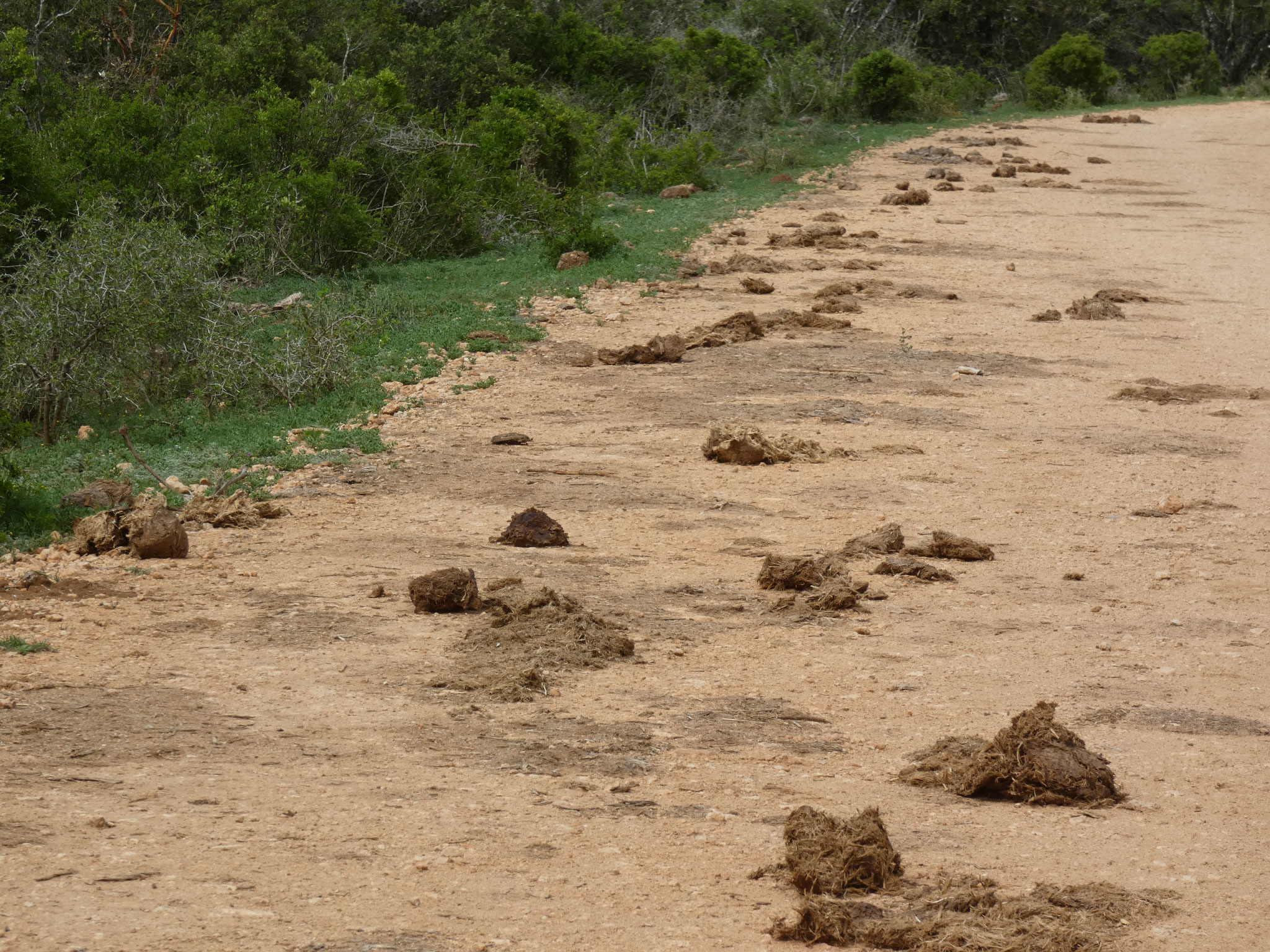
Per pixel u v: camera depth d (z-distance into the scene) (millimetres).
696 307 45844
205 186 53844
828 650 18344
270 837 12156
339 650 17578
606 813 13047
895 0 141625
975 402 34469
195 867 11469
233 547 22266
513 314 43781
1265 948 10750
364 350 37750
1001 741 14227
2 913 10453
